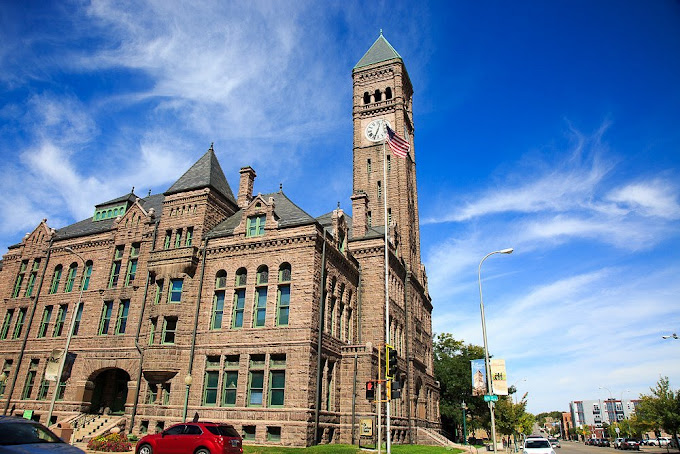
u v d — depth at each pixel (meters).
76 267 44.78
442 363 72.44
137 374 35.38
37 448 12.84
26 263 48.03
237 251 36.41
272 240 35.31
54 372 31.89
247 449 27.94
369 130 61.12
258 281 35.38
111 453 27.75
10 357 43.66
